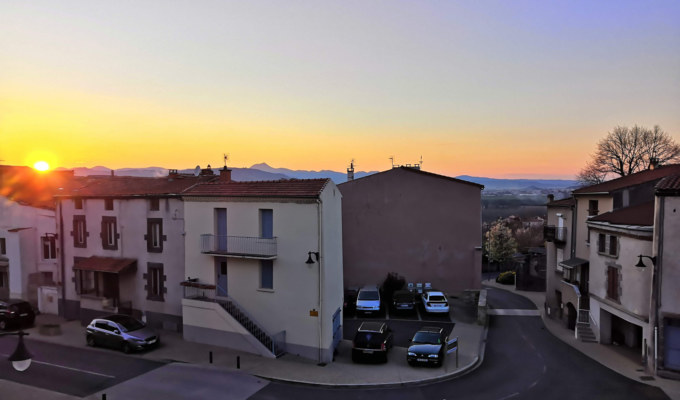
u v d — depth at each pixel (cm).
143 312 2756
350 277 3734
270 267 2373
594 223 2594
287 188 2344
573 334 2875
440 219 3688
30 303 3212
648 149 5403
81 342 2503
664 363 2025
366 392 1888
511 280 5288
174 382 1936
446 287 3694
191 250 2530
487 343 2678
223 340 2373
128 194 2777
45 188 3694
